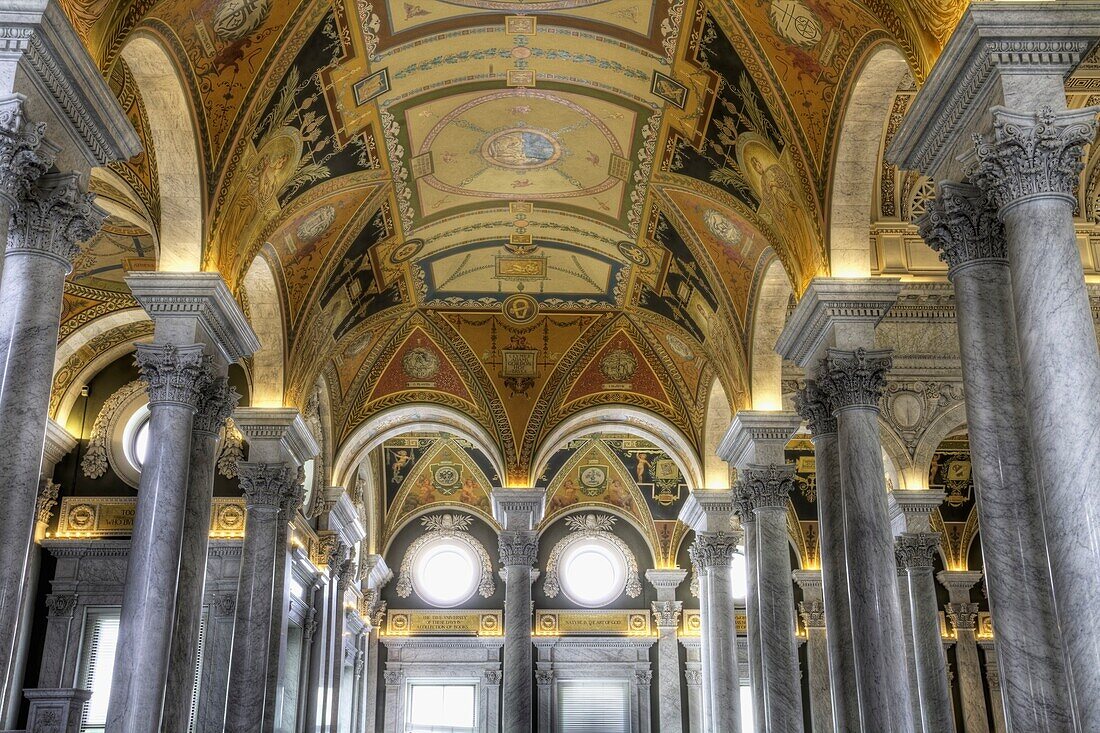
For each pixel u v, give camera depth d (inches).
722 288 808.9
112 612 940.6
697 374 986.1
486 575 1368.1
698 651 1342.3
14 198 373.4
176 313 570.9
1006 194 386.9
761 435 789.2
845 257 598.2
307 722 997.8
